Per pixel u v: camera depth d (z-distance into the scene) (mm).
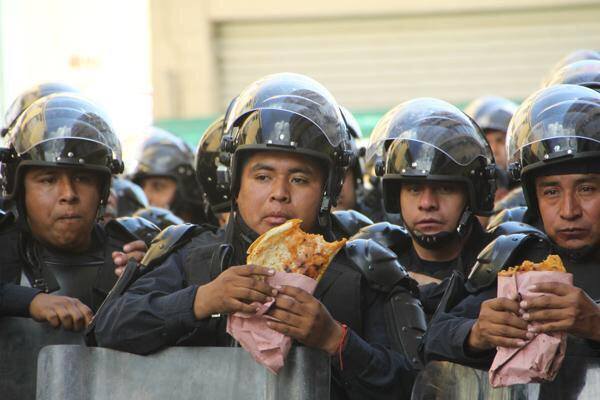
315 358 6312
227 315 6609
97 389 6664
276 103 7195
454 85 24609
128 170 13055
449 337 6582
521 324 6121
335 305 7008
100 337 6730
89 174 8328
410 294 7156
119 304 6719
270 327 6219
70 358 6691
